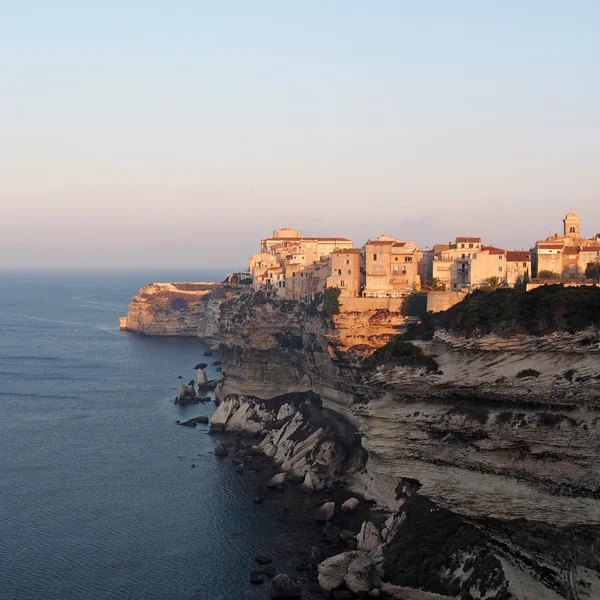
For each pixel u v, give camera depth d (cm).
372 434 9319
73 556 9700
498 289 10400
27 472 12925
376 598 8612
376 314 13912
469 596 8144
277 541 10138
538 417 8006
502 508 8125
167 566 9444
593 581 7550
